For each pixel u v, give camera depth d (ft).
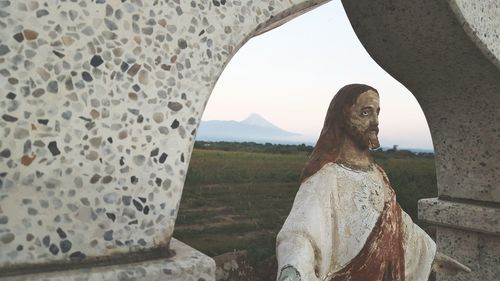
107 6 4.73
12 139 4.31
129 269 4.60
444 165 10.44
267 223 25.49
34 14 4.40
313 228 5.52
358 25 8.72
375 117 6.10
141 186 4.89
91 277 4.42
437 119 10.24
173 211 5.05
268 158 52.60
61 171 4.52
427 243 6.87
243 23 5.51
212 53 5.31
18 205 4.34
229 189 34.86
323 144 6.23
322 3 6.40
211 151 58.03
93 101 4.67
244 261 14.57
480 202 9.91
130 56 4.85
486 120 9.46
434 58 8.76
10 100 4.31
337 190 5.91
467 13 7.58
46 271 4.43
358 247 5.86
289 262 5.22
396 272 6.32
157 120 4.98
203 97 5.24
